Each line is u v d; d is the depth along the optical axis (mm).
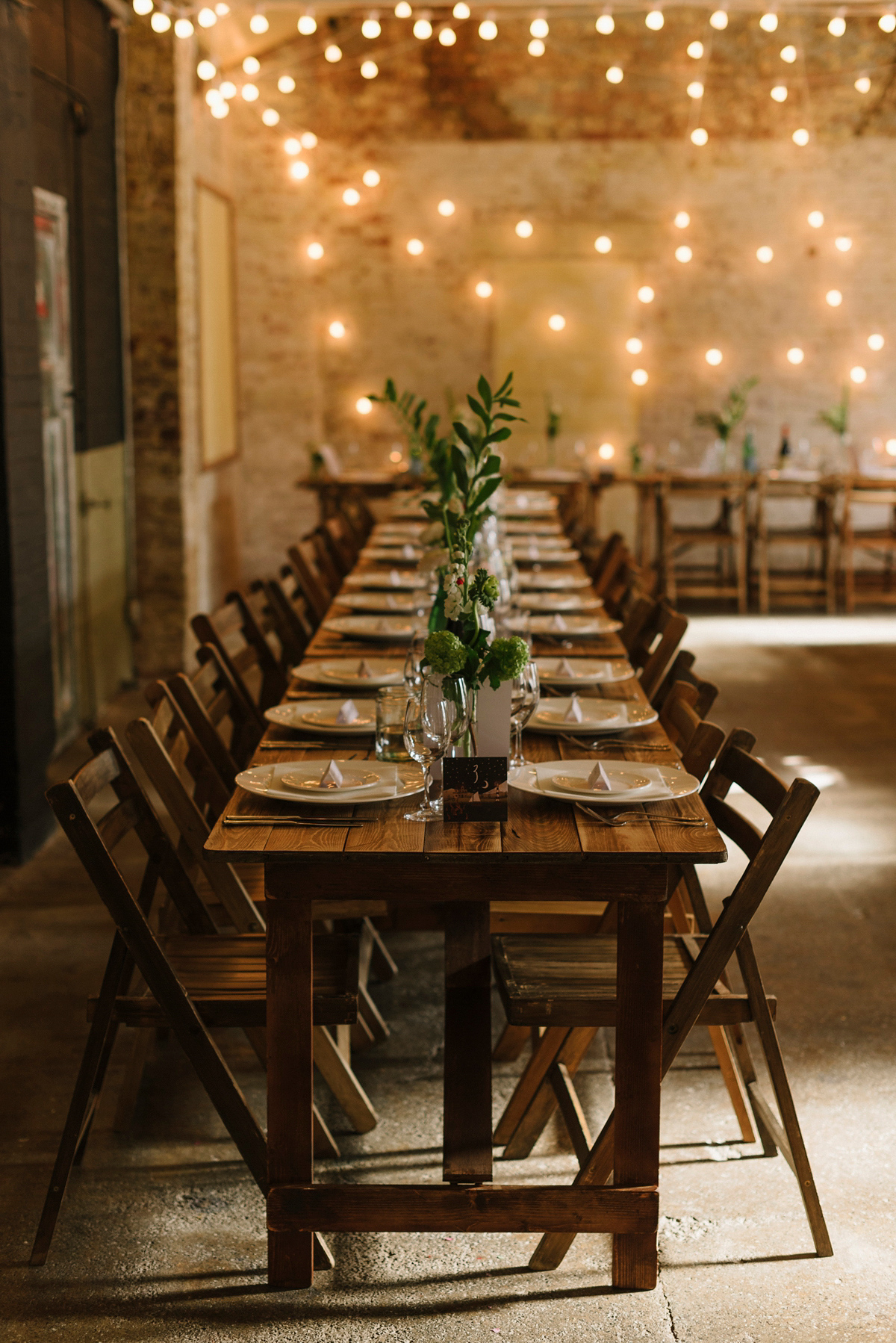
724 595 9391
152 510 6758
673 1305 2154
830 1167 2549
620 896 2057
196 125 7930
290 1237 2182
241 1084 2879
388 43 9109
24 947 3590
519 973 2318
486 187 9562
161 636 6871
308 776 2336
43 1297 2172
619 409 9883
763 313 9719
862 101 9266
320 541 5844
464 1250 2318
